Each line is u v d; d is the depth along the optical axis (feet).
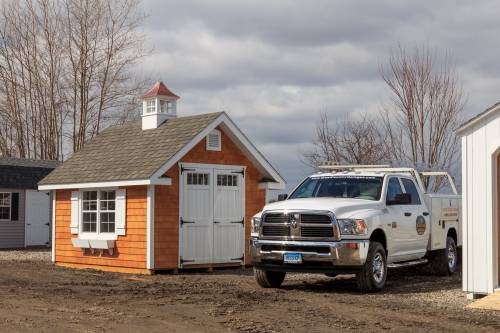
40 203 99.09
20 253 82.89
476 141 40.88
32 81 137.49
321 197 47.19
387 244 45.11
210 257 59.93
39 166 100.99
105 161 62.95
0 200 95.50
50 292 41.78
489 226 40.22
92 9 136.36
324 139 105.70
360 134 118.52
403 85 91.20
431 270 54.39
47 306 35.76
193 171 59.00
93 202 62.49
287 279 51.72
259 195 64.39
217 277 54.13
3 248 94.38
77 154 68.39
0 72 137.08
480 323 32.40
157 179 55.42
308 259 42.27
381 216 44.57
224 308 35.40
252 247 44.73
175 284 47.62
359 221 42.39
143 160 58.44
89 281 49.44
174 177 57.72
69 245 64.39
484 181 40.50
